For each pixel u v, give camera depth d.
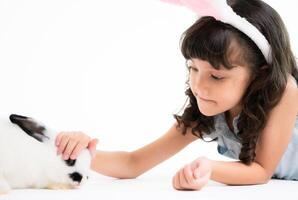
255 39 1.31
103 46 2.44
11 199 1.08
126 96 2.34
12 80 2.37
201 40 1.27
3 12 2.44
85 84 2.38
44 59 2.42
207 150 2.00
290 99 1.39
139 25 2.46
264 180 1.40
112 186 1.32
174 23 2.45
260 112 1.37
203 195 1.20
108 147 1.97
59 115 2.19
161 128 2.16
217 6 1.26
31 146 1.16
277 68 1.36
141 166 1.50
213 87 1.30
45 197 1.11
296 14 2.35
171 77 2.40
